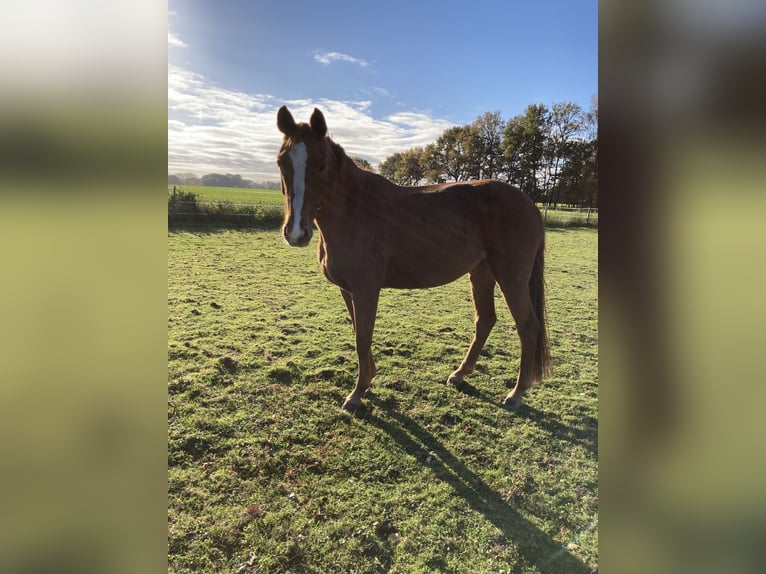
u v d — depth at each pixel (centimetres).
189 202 1116
